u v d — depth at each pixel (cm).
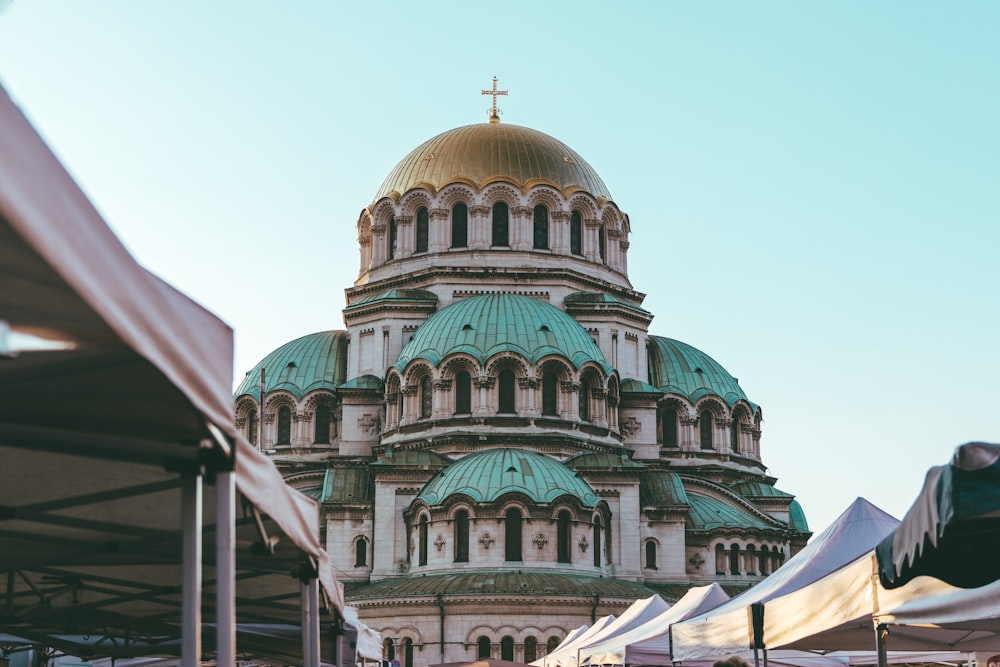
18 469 1905
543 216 11500
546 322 10650
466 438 10175
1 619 2914
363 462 10781
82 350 1162
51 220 898
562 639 9119
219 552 1623
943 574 1842
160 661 4234
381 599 9256
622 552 10169
